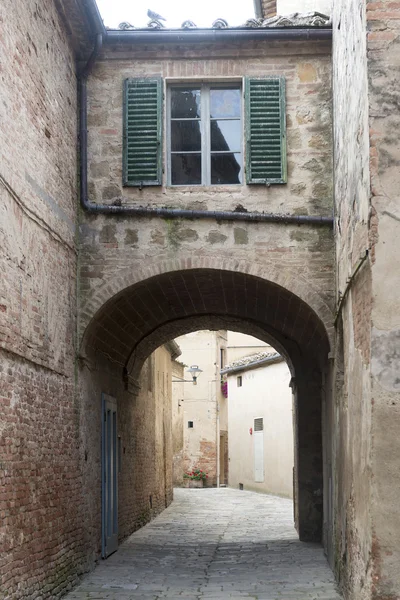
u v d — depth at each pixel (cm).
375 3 759
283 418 2781
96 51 1090
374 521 706
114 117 1124
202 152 1138
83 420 1066
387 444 715
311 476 1435
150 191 1111
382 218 739
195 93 1150
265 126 1120
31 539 800
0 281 719
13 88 777
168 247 1095
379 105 748
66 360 994
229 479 3538
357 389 821
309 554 1256
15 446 757
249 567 1138
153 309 1335
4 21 748
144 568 1127
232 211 1103
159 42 1119
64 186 1010
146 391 1798
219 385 4009
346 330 925
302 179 1112
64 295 994
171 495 2447
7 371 739
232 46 1129
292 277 1088
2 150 733
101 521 1183
